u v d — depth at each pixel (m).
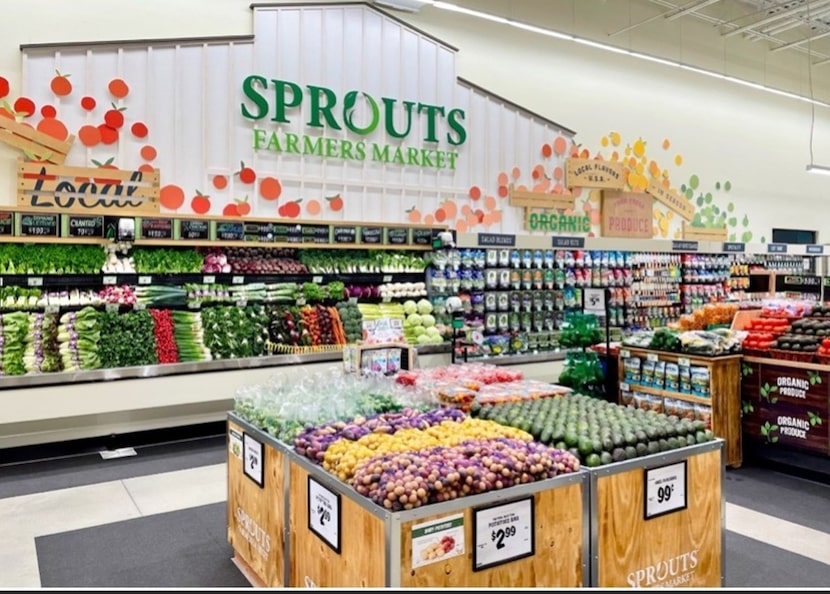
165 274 6.20
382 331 7.17
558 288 8.75
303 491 2.81
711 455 3.06
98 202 5.88
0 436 5.55
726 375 5.36
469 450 2.61
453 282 7.78
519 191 8.91
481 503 2.35
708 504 3.05
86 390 5.48
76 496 4.71
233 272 6.52
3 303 5.47
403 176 7.93
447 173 8.30
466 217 8.46
